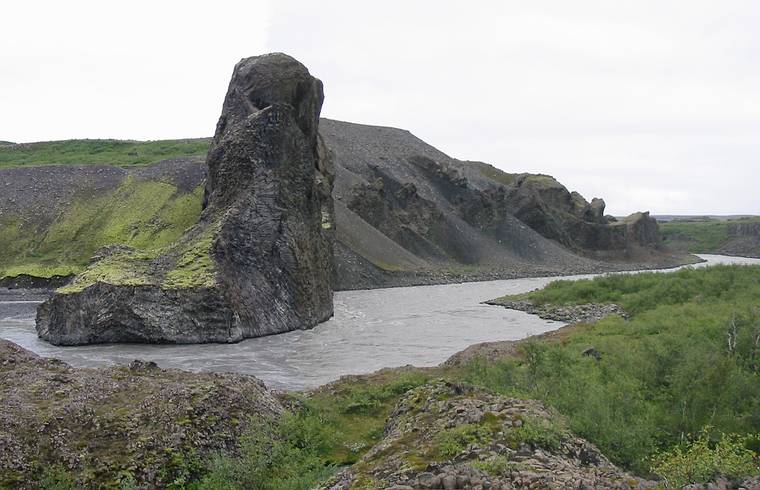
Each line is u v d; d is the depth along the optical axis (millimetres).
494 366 29219
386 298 87188
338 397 27438
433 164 185375
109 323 47062
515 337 50062
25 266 85250
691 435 19484
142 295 47562
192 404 20109
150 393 20797
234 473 17109
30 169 109000
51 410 18672
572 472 13211
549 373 26547
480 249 156875
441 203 172125
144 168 109375
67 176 107250
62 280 82250
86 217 97312
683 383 22453
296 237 58219
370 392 27422
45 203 100375
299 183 60875
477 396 19016
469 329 55000
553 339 40938
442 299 85438
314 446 20719
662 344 29594
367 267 112000
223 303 48406
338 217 125312
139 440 18125
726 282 61438
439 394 19500
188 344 47250
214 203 58938
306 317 56719
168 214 95438
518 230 174750
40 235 94625
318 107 74500
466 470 12633
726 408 20766
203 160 109438
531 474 12547
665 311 47062
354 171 166625
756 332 29172
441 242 152375
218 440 19266
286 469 18016
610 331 41062
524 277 139875
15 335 50562
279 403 24188
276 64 65875
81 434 18062
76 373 22547
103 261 53531
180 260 52844
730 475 14289
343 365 38719
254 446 18359
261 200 56406
